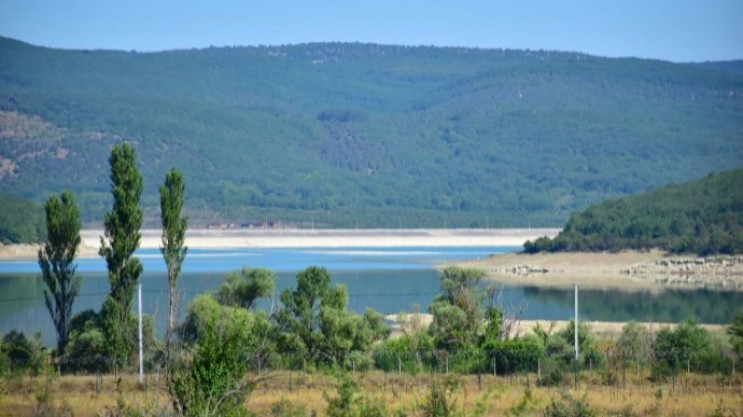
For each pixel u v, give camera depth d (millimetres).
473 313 143500
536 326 151000
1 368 106375
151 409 68188
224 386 67938
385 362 129750
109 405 92500
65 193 137750
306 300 144625
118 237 132250
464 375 121500
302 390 106188
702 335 131500
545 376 116438
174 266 132875
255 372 103438
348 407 80812
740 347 130500
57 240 136000
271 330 130125
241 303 152625
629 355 130250
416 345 133000
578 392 103250
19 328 181750
